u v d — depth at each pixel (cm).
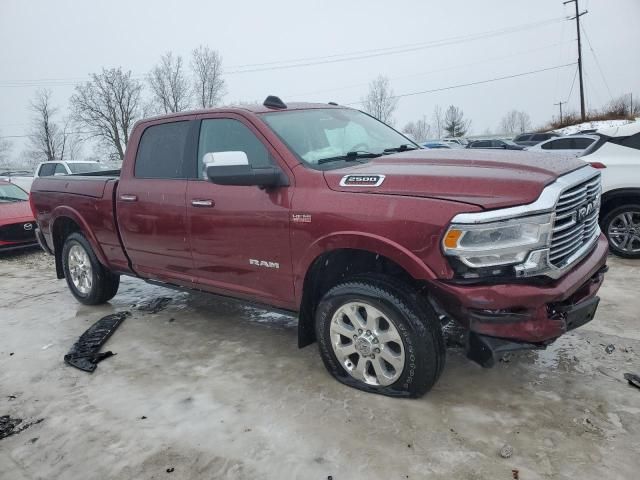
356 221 295
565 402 302
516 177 269
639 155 596
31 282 677
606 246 334
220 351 402
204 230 382
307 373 355
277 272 346
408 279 309
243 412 309
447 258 268
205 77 4400
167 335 443
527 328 267
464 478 242
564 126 3912
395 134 439
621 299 470
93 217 485
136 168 446
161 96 4447
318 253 316
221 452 272
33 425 309
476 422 285
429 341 290
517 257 261
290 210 325
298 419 297
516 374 338
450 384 329
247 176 318
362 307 312
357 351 319
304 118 386
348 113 433
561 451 257
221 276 389
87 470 264
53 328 480
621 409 292
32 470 267
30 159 6047
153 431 295
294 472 253
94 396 340
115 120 4619
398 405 305
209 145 388
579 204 296
